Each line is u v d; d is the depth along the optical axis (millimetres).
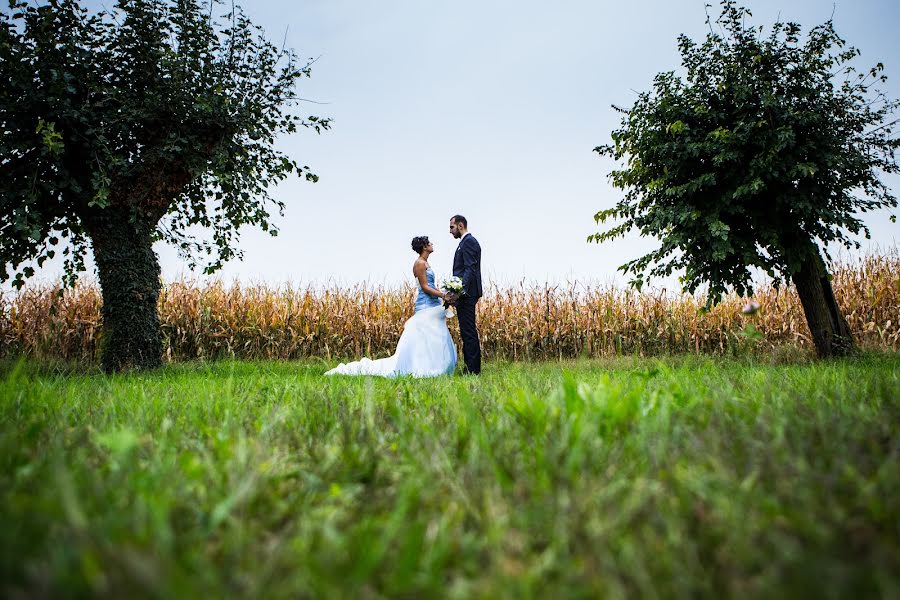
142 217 7531
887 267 10641
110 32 7414
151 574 619
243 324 12062
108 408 2268
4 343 10664
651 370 3117
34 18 6707
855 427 1496
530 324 12305
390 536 823
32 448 1483
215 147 7750
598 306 12312
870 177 7664
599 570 734
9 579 681
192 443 1587
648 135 8055
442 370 7367
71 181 6625
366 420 1860
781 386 2572
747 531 831
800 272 8094
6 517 867
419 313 7621
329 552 792
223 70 7859
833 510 911
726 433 1454
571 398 1823
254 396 2783
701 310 8227
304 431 1792
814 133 7422
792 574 700
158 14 7633
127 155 7801
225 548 822
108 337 7328
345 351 12547
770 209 7504
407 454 1402
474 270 7426
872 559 734
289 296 12438
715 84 7973
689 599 677
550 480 1125
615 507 923
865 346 9617
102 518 884
